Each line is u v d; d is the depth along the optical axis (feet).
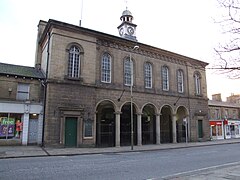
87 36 76.69
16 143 65.31
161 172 30.63
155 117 92.63
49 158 45.80
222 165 36.86
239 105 149.38
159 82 94.43
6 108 64.54
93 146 70.90
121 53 85.25
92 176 27.73
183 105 101.09
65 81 69.51
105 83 79.00
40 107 69.31
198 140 103.40
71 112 68.69
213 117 130.21
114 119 86.28
